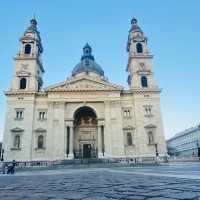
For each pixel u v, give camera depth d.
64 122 66.50
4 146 63.47
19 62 71.75
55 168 50.84
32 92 68.06
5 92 67.62
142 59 74.88
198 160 57.44
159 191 6.98
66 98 68.50
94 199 6.01
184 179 11.00
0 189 9.77
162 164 51.94
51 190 8.70
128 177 15.05
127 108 69.81
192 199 5.38
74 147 72.19
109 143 65.19
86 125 74.69
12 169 36.97
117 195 6.57
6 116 66.19
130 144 66.31
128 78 81.19
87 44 97.94
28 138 64.62
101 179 14.41
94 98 69.00
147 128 66.94
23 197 6.93
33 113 67.06
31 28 76.88
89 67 88.06
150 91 70.25
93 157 70.94
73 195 6.96
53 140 64.69
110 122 67.19
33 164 62.22
